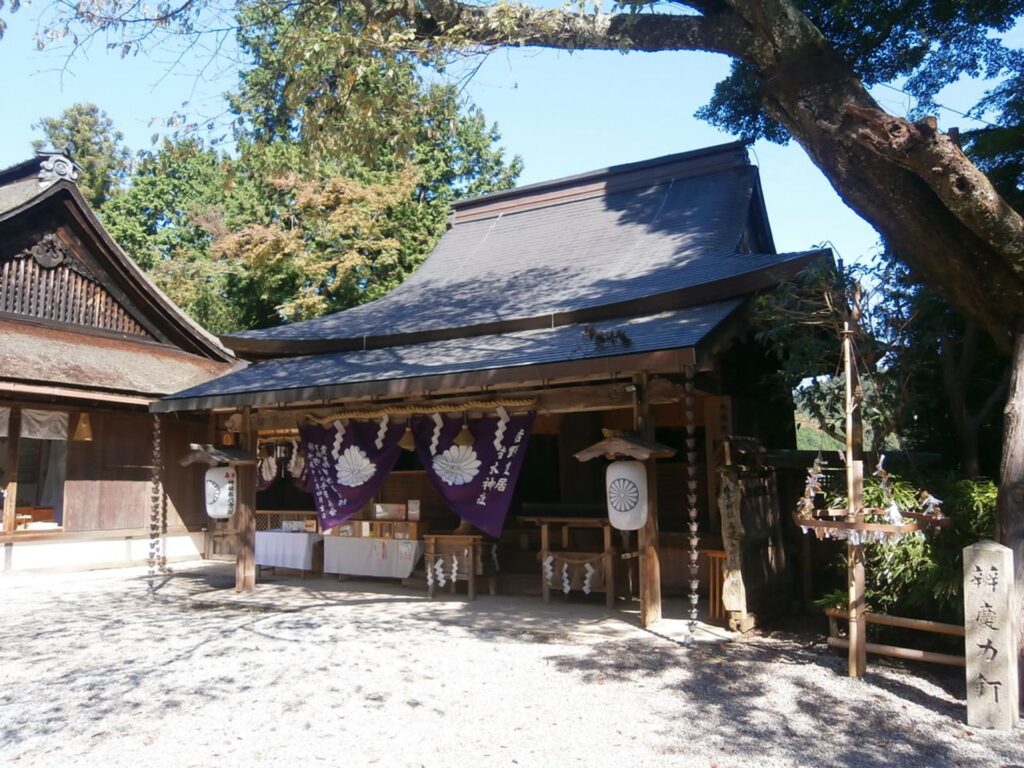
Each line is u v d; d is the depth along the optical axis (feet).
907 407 23.70
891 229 19.62
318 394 27.04
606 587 26.81
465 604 28.12
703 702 16.29
